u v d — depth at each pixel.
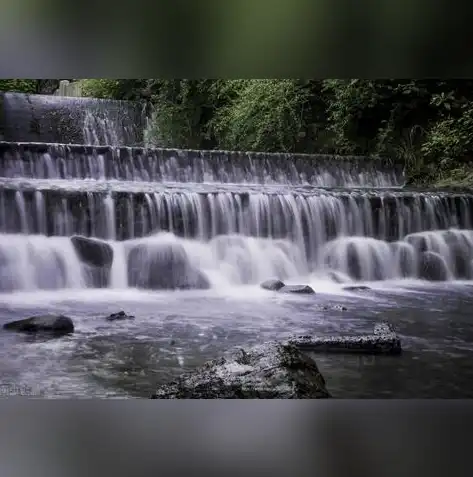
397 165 14.40
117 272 8.11
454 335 5.38
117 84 19.66
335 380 3.97
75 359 4.34
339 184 13.69
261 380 3.47
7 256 7.69
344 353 4.70
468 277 9.84
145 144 18.53
